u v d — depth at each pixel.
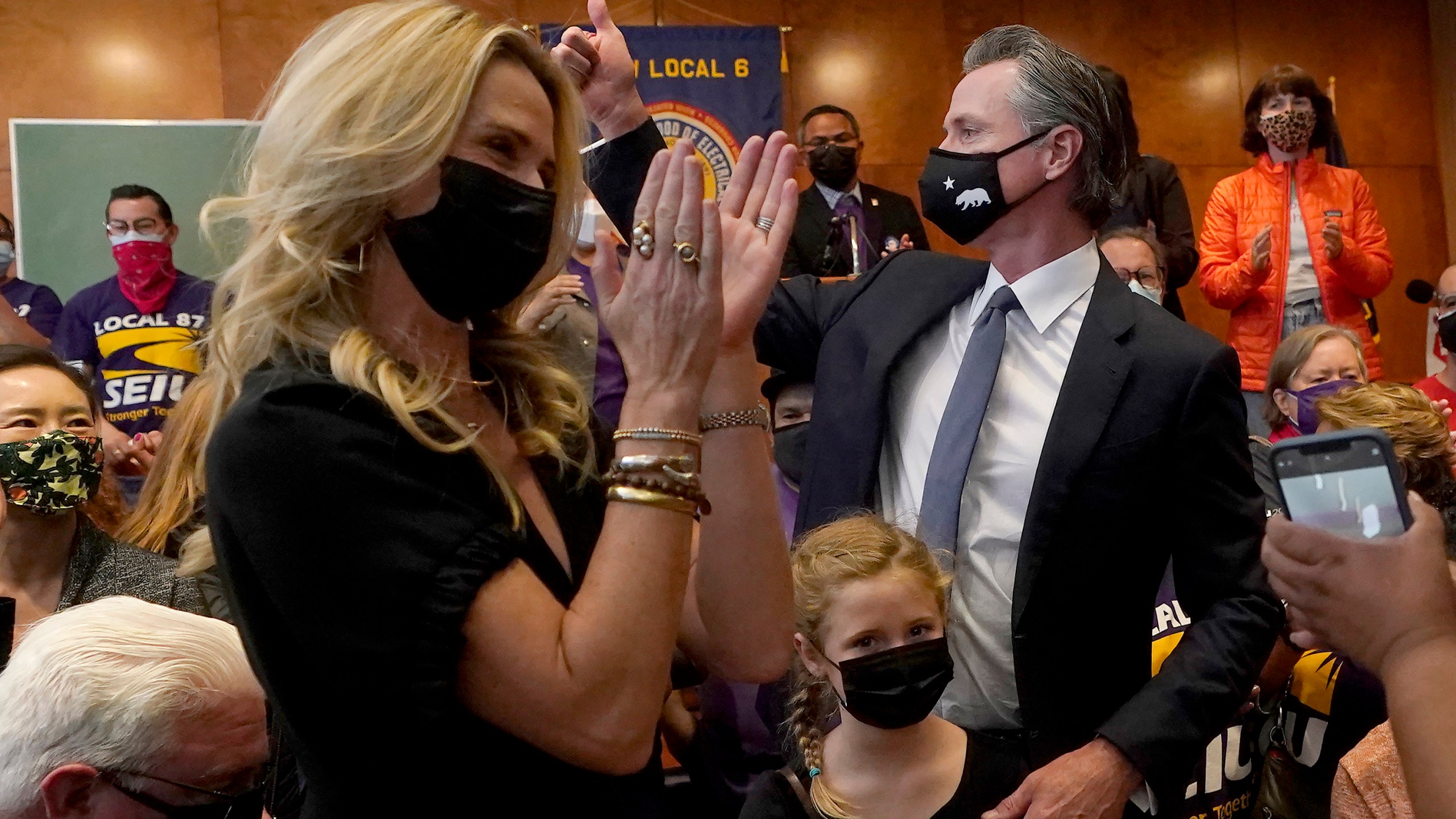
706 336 1.02
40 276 4.77
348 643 0.91
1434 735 0.84
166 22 5.36
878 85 5.97
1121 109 1.90
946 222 1.94
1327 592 0.92
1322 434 0.96
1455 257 6.53
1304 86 4.83
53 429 2.23
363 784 0.97
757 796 1.78
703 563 1.19
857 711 1.68
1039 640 1.76
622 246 1.52
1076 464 1.76
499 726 0.97
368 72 0.99
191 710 1.25
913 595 1.69
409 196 1.01
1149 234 3.77
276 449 0.92
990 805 1.71
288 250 0.98
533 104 1.05
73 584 2.21
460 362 1.10
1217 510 1.78
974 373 1.87
